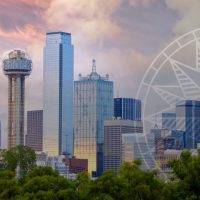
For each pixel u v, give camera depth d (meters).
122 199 198.50
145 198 199.75
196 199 170.62
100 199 195.38
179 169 177.88
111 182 199.50
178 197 176.12
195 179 173.75
